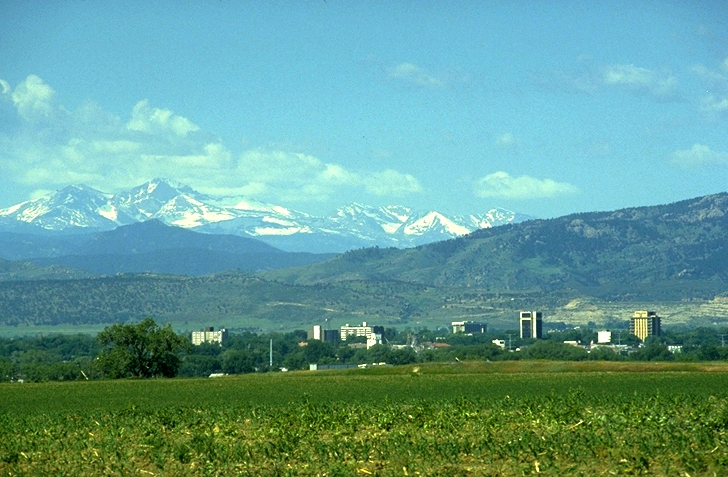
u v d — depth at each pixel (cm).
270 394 10356
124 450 4850
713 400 6241
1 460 4766
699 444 4019
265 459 4419
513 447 4169
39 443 5256
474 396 8438
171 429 5781
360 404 6825
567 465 3875
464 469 3922
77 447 5034
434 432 4866
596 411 5372
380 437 4775
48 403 9756
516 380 11800
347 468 4006
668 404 5584
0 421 6731
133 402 9475
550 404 5778
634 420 4788
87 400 10156
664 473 3631
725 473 3569
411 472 3878
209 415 6488
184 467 4391
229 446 4741
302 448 4597
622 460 3800
